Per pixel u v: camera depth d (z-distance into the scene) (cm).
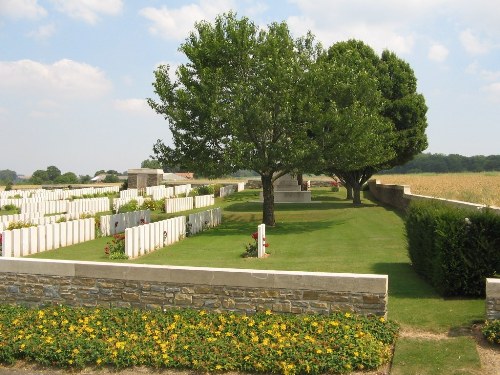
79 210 2922
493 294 750
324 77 2262
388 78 3192
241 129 2214
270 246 1772
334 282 809
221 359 717
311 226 2356
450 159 12062
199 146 2375
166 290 894
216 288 865
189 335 790
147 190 3944
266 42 2355
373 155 2534
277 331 771
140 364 743
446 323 799
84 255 1595
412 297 953
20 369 769
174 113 2308
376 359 683
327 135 2227
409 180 4925
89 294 943
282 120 2219
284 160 2248
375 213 2709
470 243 931
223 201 3781
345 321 781
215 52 2348
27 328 865
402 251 1509
